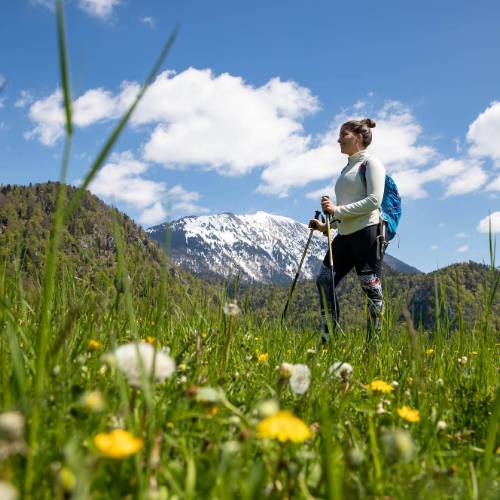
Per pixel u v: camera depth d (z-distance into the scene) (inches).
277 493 55.2
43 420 64.2
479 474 67.6
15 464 54.7
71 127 43.8
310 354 119.3
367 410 91.9
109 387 82.3
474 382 123.1
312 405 89.0
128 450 44.6
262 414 54.3
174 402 78.7
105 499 51.4
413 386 104.5
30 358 89.8
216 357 121.0
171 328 137.2
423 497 58.7
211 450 65.5
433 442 76.5
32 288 110.1
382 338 153.6
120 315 117.3
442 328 136.2
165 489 53.9
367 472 65.4
